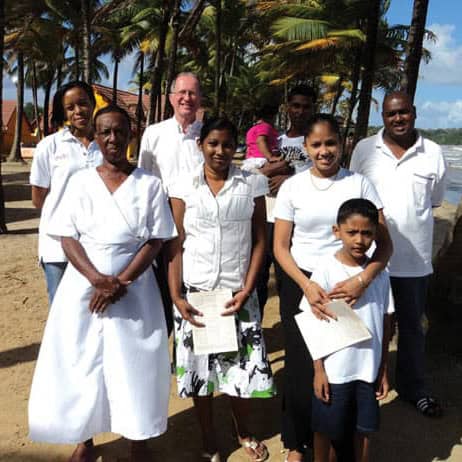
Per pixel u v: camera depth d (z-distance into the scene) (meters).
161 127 3.67
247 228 2.96
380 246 2.78
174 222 2.88
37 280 6.27
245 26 24.61
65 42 26.86
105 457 3.09
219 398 3.83
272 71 20.52
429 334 4.54
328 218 2.81
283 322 3.01
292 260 2.85
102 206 2.70
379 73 21.23
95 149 3.47
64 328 2.74
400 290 3.56
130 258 2.75
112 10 21.38
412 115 3.34
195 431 3.39
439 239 9.78
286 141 3.96
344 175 2.86
